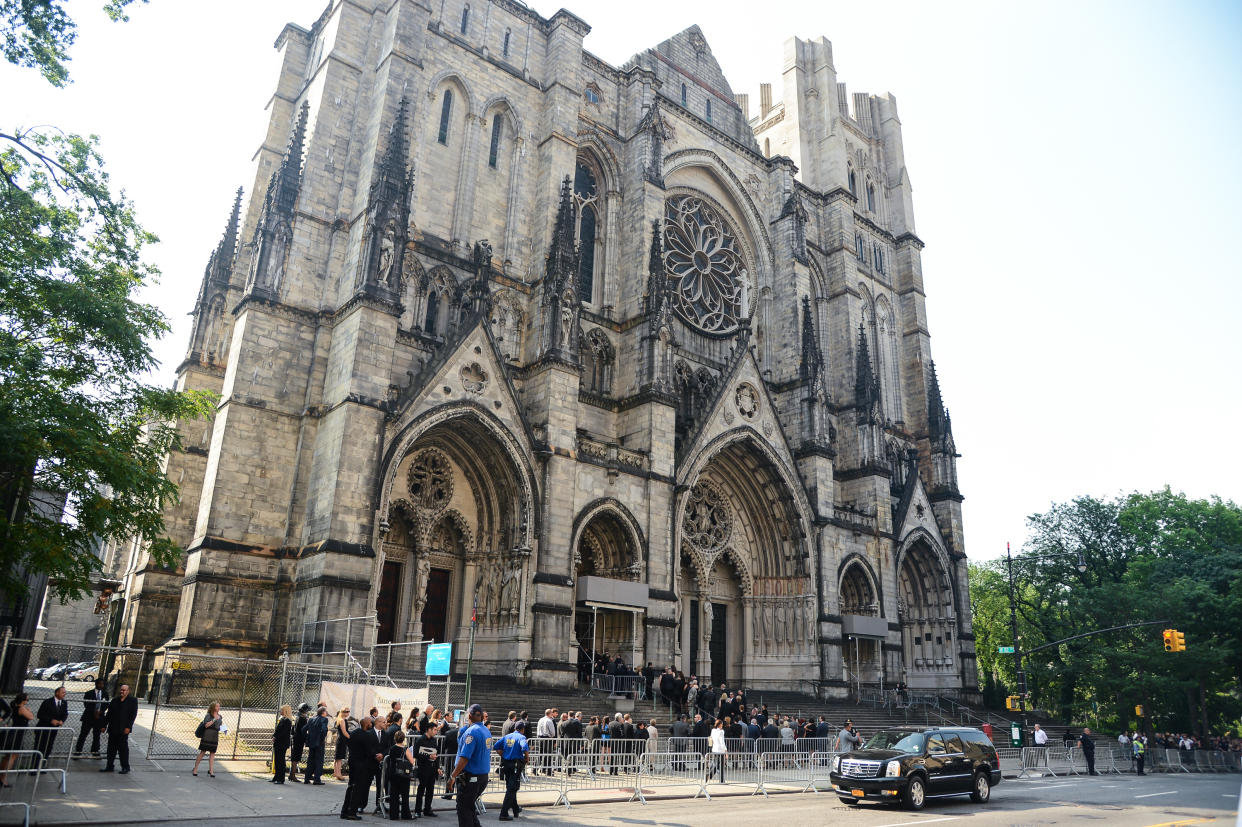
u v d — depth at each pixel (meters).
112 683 39.41
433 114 48.69
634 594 43.97
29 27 21.58
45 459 22.30
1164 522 77.12
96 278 24.92
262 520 37.53
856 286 70.75
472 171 49.25
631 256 54.78
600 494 44.91
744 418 53.75
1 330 22.53
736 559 55.84
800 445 58.12
